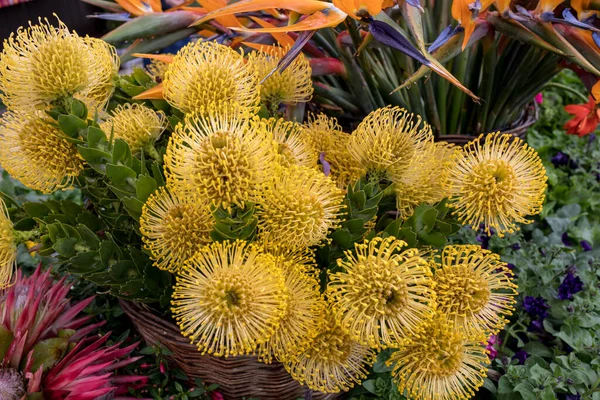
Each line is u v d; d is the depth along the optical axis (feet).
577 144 4.42
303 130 2.37
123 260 2.25
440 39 2.38
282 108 2.55
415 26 2.21
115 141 2.12
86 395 2.11
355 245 2.10
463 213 2.25
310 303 2.11
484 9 2.41
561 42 2.36
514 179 2.19
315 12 2.22
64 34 2.21
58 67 2.12
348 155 2.34
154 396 2.37
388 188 2.32
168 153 2.05
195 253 2.07
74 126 2.12
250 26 3.13
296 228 2.05
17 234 2.23
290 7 2.21
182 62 2.22
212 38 2.89
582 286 2.86
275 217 2.06
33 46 2.14
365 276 2.06
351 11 2.17
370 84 2.89
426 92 2.85
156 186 2.15
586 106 3.23
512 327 2.78
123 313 2.72
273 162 2.06
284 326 2.09
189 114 2.15
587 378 2.55
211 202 2.04
